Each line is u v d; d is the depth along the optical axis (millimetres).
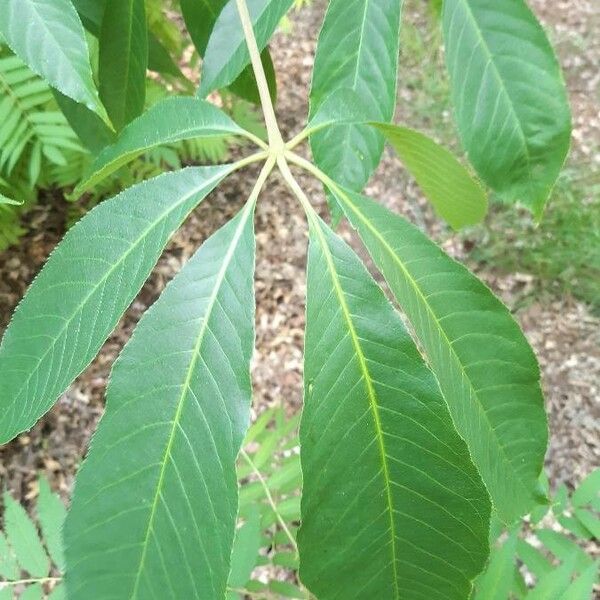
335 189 251
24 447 1237
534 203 327
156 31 731
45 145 1067
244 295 228
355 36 338
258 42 335
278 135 267
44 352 232
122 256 238
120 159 267
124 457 203
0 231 1301
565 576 451
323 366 221
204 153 1331
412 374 222
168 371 214
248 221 239
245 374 219
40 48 281
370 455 218
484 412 247
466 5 313
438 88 1671
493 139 321
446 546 218
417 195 1622
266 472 646
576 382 1358
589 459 1264
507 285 1496
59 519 511
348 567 219
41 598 485
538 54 310
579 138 1646
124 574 191
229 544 200
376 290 229
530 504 254
